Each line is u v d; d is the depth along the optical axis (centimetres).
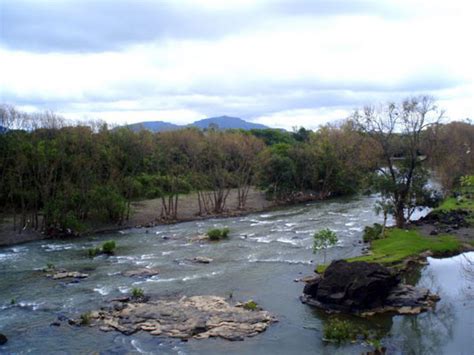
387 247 6556
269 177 12588
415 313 4222
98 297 4816
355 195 14100
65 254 6838
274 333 3844
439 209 9488
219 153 11694
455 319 4084
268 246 7131
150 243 7594
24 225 8269
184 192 13088
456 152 11631
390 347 3544
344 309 4316
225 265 6056
